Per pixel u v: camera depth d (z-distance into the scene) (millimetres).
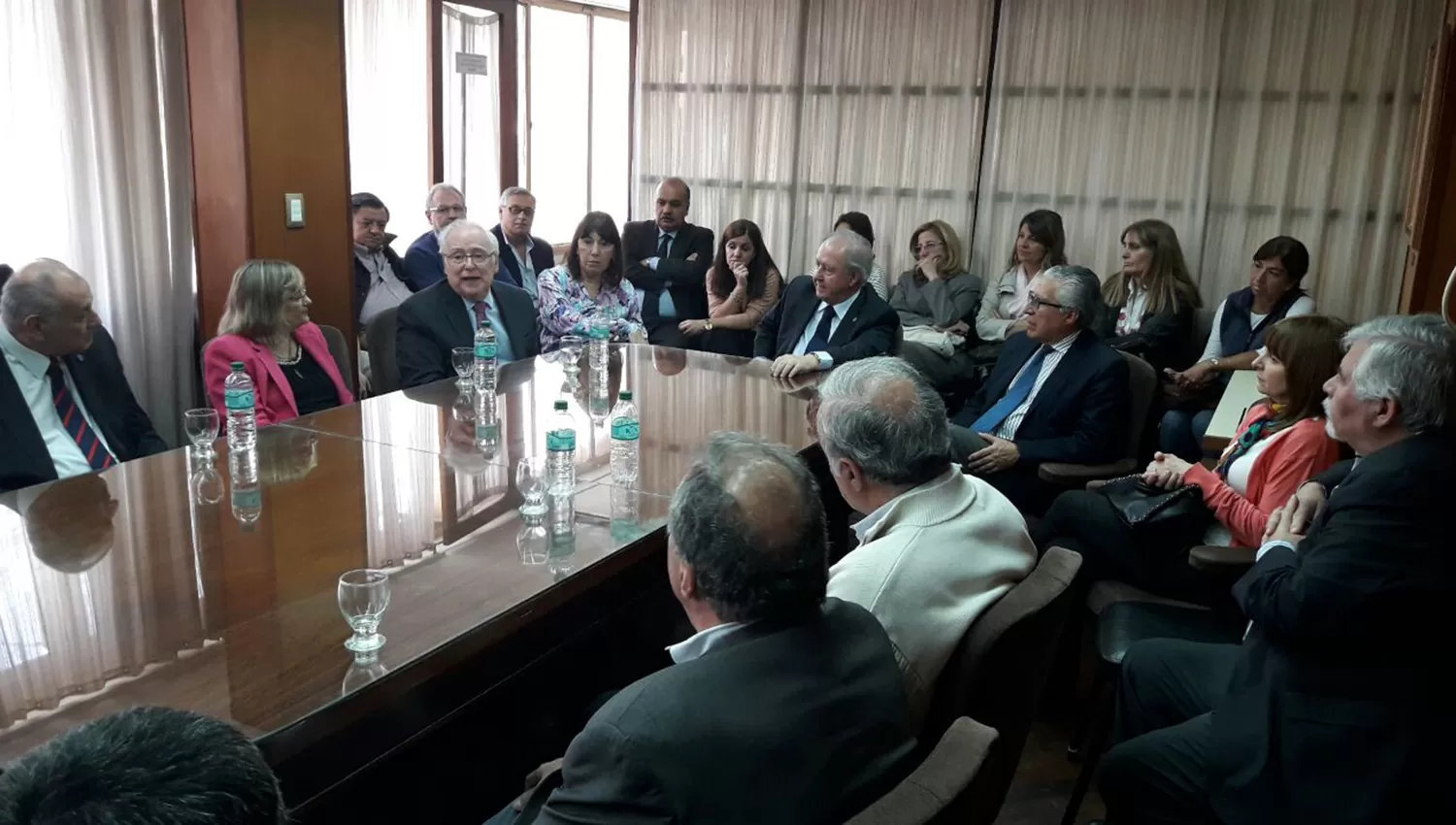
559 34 7312
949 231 5027
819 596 1194
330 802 1549
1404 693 1572
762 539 1157
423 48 5969
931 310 4973
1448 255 2684
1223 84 4668
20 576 1669
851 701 1128
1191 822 1805
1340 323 2314
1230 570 2189
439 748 1770
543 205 7461
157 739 647
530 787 1454
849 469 1674
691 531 1189
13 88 3674
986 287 5227
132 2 3898
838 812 1080
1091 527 2564
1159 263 4418
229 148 3973
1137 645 2121
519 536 1891
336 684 1343
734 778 1021
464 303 3473
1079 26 4867
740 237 4996
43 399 2570
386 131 5844
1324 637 1597
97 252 3969
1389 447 1633
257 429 2604
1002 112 5105
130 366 4113
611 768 1025
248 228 4008
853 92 5387
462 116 6391
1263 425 2516
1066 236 5105
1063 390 3027
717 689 1070
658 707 1048
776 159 5629
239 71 3881
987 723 1499
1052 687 2842
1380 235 4535
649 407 2945
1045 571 1607
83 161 3859
